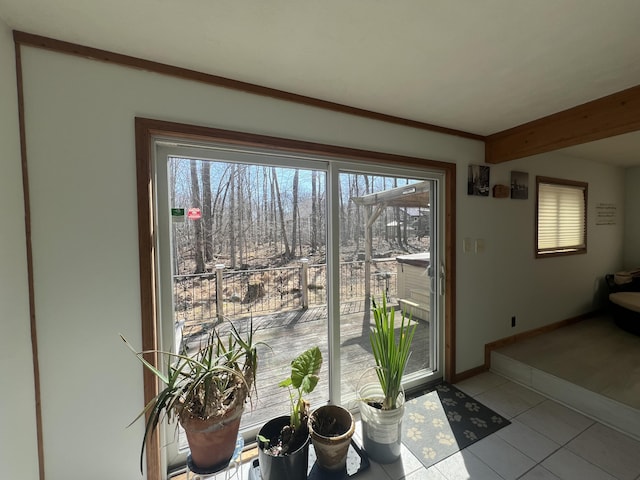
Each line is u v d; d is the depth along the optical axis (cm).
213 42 127
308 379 152
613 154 336
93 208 133
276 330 190
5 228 109
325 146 184
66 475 132
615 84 168
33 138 122
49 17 111
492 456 169
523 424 195
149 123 140
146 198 141
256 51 133
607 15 111
